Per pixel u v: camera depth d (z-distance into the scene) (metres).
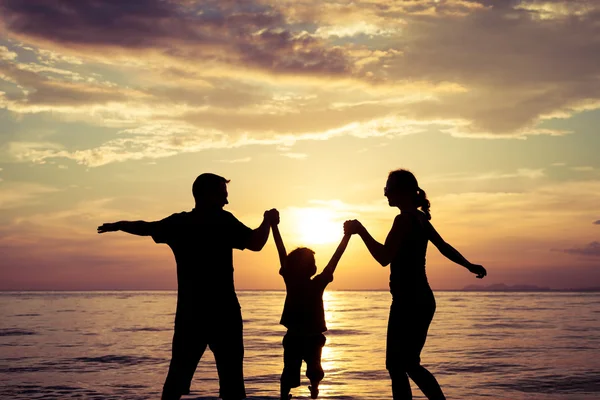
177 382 4.06
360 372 9.67
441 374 9.49
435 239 4.76
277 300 85.94
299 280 5.26
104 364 10.82
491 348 13.73
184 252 4.14
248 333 18.88
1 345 14.55
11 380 8.91
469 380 8.85
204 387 8.12
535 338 16.66
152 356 12.06
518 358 11.70
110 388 8.17
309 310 5.23
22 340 15.98
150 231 4.18
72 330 19.98
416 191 4.67
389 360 4.45
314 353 5.20
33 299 86.44
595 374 9.44
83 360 11.41
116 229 4.14
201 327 4.06
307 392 7.68
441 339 16.34
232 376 4.09
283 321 5.29
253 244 4.21
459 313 36.22
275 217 4.39
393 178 4.66
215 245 4.14
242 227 4.23
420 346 4.48
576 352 12.83
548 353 12.61
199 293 4.09
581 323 24.39
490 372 9.72
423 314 4.45
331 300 92.25
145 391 7.92
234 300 4.16
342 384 8.40
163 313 35.25
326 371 9.80
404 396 4.40
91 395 7.62
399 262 4.50
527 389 8.05
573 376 9.22
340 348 13.94
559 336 17.41
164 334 18.16
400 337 4.42
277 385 8.30
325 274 5.07
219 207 4.28
